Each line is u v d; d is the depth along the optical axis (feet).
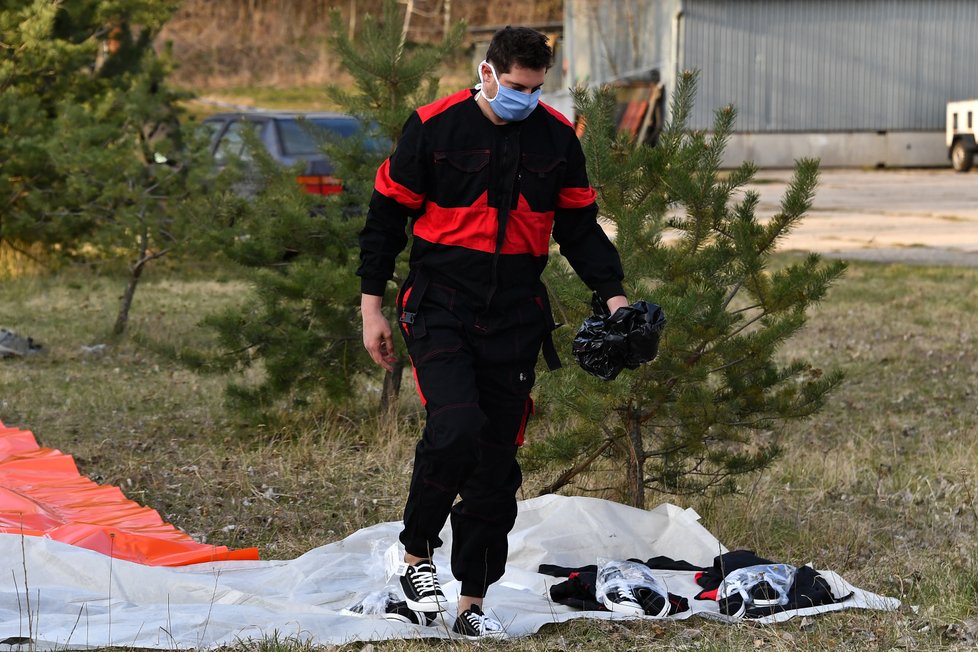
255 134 87.04
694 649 43.70
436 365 41.22
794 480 74.38
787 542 61.46
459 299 41.50
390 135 80.33
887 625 46.80
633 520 57.31
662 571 53.78
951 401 98.68
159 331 121.19
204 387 98.94
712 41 366.43
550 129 41.70
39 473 67.41
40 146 138.41
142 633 42.32
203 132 121.29
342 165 81.76
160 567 50.47
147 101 134.72
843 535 61.87
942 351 120.26
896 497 70.38
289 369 81.10
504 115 40.24
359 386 95.76
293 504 67.26
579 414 56.18
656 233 58.08
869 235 225.56
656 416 59.62
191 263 165.89
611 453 62.69
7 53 166.30
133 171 119.96
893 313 143.74
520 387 42.47
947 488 71.41
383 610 46.11
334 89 82.07
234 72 510.99
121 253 138.00
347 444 80.23
